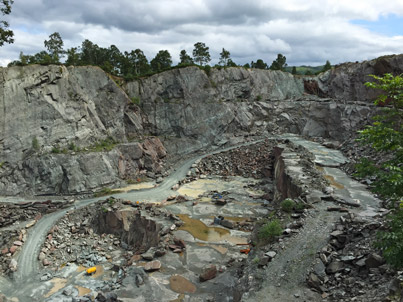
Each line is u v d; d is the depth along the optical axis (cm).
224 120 6962
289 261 1864
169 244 2836
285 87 8231
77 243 3400
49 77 4994
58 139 4934
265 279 1747
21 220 3781
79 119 5266
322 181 3269
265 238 2261
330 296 1512
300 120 7306
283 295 1580
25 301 2427
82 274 2802
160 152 6094
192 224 3356
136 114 6250
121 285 2247
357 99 6819
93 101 5616
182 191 4691
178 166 5934
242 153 6094
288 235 2166
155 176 5469
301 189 3016
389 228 1792
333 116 6525
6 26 4684
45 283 2670
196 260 2555
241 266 2323
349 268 1667
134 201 4266
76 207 4156
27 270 2878
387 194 1158
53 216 3916
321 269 1727
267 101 7831
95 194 4591
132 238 3478
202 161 5997
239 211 3784
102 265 2972
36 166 4531
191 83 6856
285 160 4212
